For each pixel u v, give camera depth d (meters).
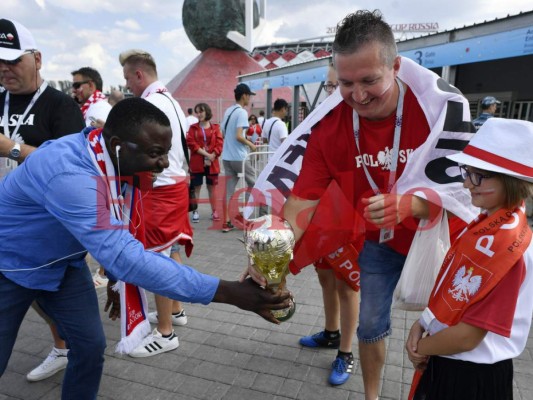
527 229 1.33
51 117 2.53
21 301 1.81
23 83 2.43
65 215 1.50
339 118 1.87
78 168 1.53
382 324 2.05
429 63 6.31
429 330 1.54
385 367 2.68
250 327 3.24
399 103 1.70
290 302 1.64
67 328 1.92
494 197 1.33
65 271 1.89
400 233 1.92
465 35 5.71
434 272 1.78
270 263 1.54
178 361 2.80
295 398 2.42
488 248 1.31
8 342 1.81
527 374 2.58
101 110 3.75
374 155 1.81
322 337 2.91
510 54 5.01
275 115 6.09
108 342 3.04
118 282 2.04
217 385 2.55
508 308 1.29
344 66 1.51
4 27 2.32
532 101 8.60
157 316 3.07
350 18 1.53
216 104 23.34
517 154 1.26
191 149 6.28
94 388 2.04
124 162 1.57
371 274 2.03
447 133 1.63
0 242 1.70
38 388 2.55
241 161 5.77
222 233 5.89
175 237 2.83
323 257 2.38
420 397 1.61
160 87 2.95
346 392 2.47
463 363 1.44
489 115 6.47
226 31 31.66
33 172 1.58
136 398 2.45
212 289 1.53
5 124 2.52
